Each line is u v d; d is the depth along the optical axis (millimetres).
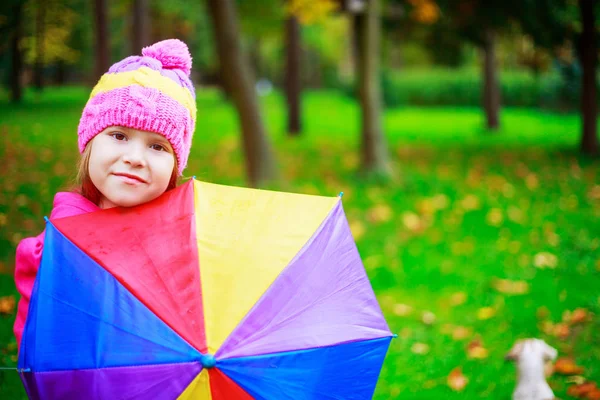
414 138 18641
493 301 5586
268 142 10164
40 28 23156
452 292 5879
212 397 1666
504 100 31594
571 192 9992
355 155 14570
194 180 2096
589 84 14180
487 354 4531
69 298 1801
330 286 1968
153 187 2020
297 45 19109
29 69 29453
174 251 1873
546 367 3557
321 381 1817
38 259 2092
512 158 13867
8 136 14539
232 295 1808
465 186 10578
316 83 49781
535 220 8289
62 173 10250
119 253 1860
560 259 6645
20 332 2084
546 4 13227
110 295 1788
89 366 1708
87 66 29094
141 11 21047
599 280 5984
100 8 20672
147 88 1994
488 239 7520
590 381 3992
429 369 4312
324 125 22516
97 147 2004
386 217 8438
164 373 1675
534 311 5301
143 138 1997
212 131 18875
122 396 1677
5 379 3820
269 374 1723
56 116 19406
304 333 1820
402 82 35438
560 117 26344
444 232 7824
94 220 1946
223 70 10000
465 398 3889
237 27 9906
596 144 14320
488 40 17375
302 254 1953
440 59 17641
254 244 1937
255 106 10031
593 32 13859
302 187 10352
